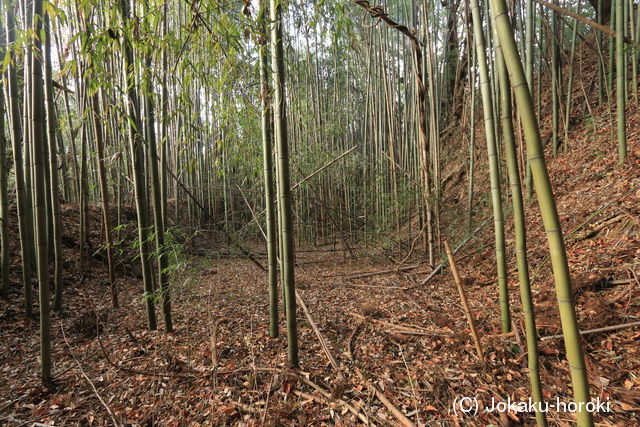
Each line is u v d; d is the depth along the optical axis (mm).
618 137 4859
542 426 1475
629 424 1769
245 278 5535
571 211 4598
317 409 2014
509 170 1813
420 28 7078
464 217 6258
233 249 5727
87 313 3395
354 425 1882
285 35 2941
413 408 1999
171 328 3182
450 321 3119
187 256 3605
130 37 2043
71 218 6391
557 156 6297
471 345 2607
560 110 6668
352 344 2818
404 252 6527
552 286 3400
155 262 6125
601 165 5164
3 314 3430
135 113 2906
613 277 3109
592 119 6043
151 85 2520
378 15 3039
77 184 6918
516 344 2523
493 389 2109
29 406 2113
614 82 6652
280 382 2260
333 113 8352
